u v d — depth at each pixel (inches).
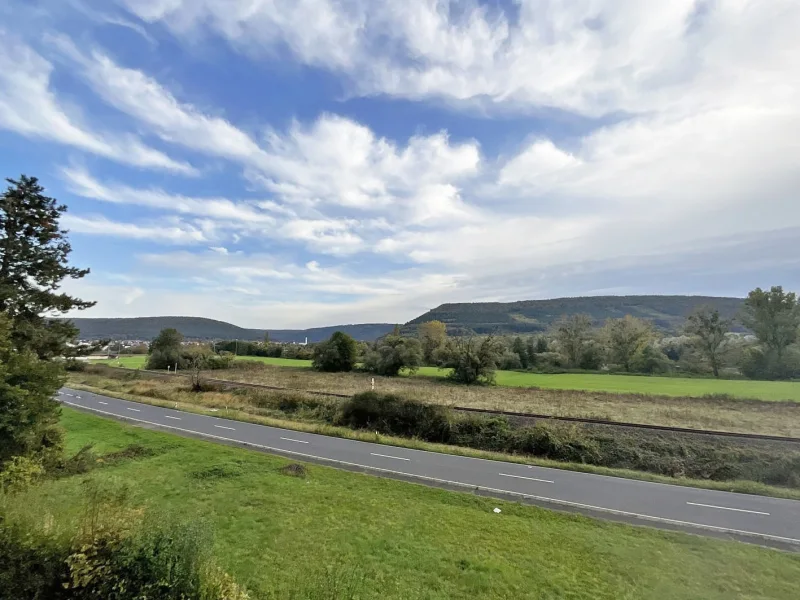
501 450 1039.0
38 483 448.8
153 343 3065.9
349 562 392.2
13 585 226.8
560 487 685.9
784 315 2230.6
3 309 793.6
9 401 496.7
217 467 685.9
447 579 371.6
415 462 822.5
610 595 352.8
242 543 420.5
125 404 1504.7
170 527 254.4
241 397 1680.6
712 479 821.2
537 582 371.6
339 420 1312.7
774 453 846.5
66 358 944.3
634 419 1165.1
